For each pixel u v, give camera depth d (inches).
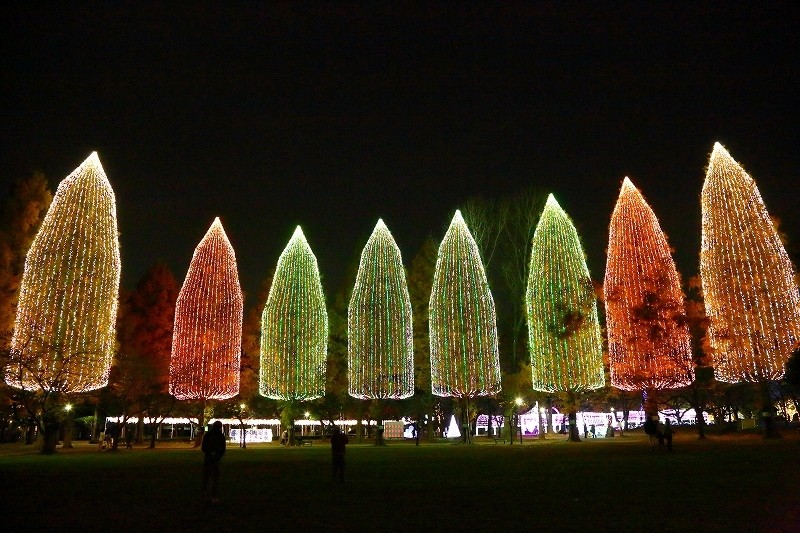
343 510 501.4
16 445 2076.8
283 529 426.0
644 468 792.3
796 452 961.5
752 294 1398.9
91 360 1440.7
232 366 1770.4
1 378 1373.0
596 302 1681.8
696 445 1230.9
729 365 1423.5
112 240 1535.4
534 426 2495.1
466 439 1768.0
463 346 1669.5
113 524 452.4
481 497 561.0
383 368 1716.3
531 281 1684.3
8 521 466.0
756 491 560.1
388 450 1385.3
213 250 1820.9
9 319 1475.1
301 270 1860.2
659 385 1480.1
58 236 1449.3
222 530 425.7
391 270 1781.5
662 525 417.1
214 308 1772.9
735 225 1439.5
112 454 1385.3
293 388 1786.4
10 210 1541.6
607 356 1801.2
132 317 2006.6
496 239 2160.4
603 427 2209.6
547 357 1625.2
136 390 1706.4
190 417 2014.0
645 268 1521.9
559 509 486.9
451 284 1712.6
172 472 864.3
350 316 1792.6
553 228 1664.6
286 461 1064.8
